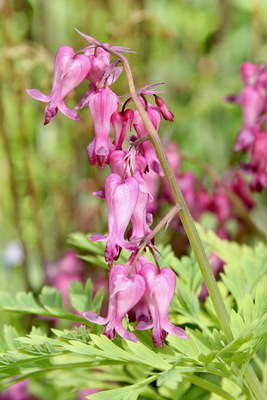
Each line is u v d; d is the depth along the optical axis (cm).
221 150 845
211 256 570
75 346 310
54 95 315
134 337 297
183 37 881
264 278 423
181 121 815
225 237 662
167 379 280
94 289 646
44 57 687
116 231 299
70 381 465
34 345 320
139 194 303
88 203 757
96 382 468
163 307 299
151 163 310
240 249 484
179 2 904
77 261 672
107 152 307
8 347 382
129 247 296
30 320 633
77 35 801
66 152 796
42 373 342
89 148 312
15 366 325
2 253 817
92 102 310
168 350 338
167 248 421
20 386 584
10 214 812
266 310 334
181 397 467
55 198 773
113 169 307
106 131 310
